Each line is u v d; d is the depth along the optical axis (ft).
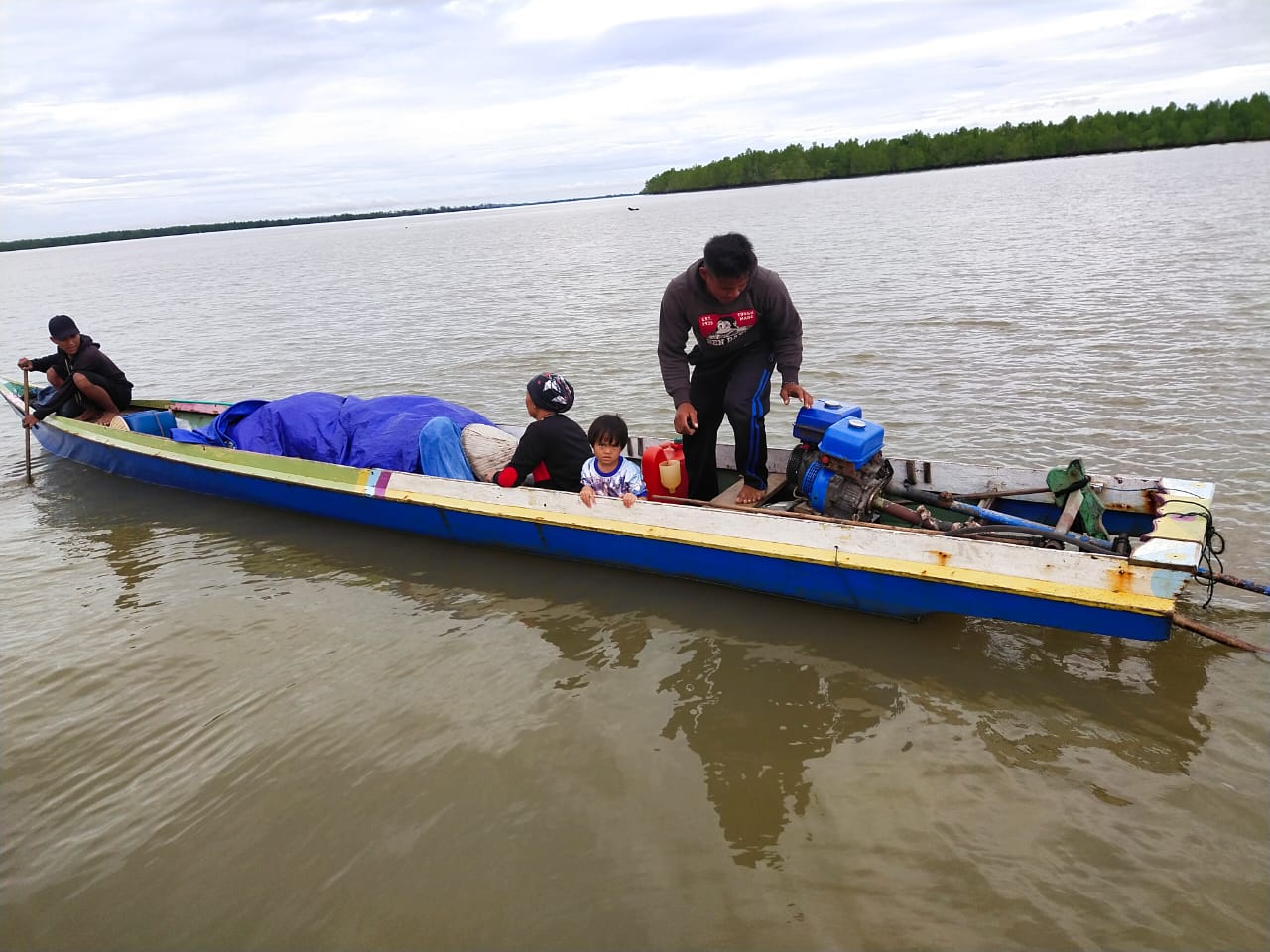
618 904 9.46
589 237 159.53
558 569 17.80
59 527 22.44
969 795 10.74
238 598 17.65
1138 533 15.33
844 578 14.66
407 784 11.59
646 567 16.92
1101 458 21.43
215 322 64.34
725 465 20.49
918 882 9.51
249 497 22.75
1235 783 10.58
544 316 53.52
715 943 8.91
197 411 29.27
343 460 21.27
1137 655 13.51
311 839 10.77
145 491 24.91
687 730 12.37
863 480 15.71
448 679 14.07
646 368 36.04
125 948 9.45
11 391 30.86
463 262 116.78
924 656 13.87
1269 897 8.96
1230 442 21.44
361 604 17.03
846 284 56.95
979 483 16.88
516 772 11.69
